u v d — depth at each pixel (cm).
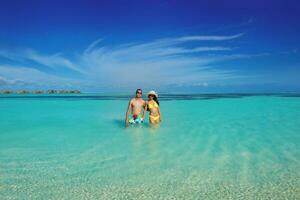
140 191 343
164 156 516
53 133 802
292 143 638
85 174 410
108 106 2081
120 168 439
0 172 421
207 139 691
